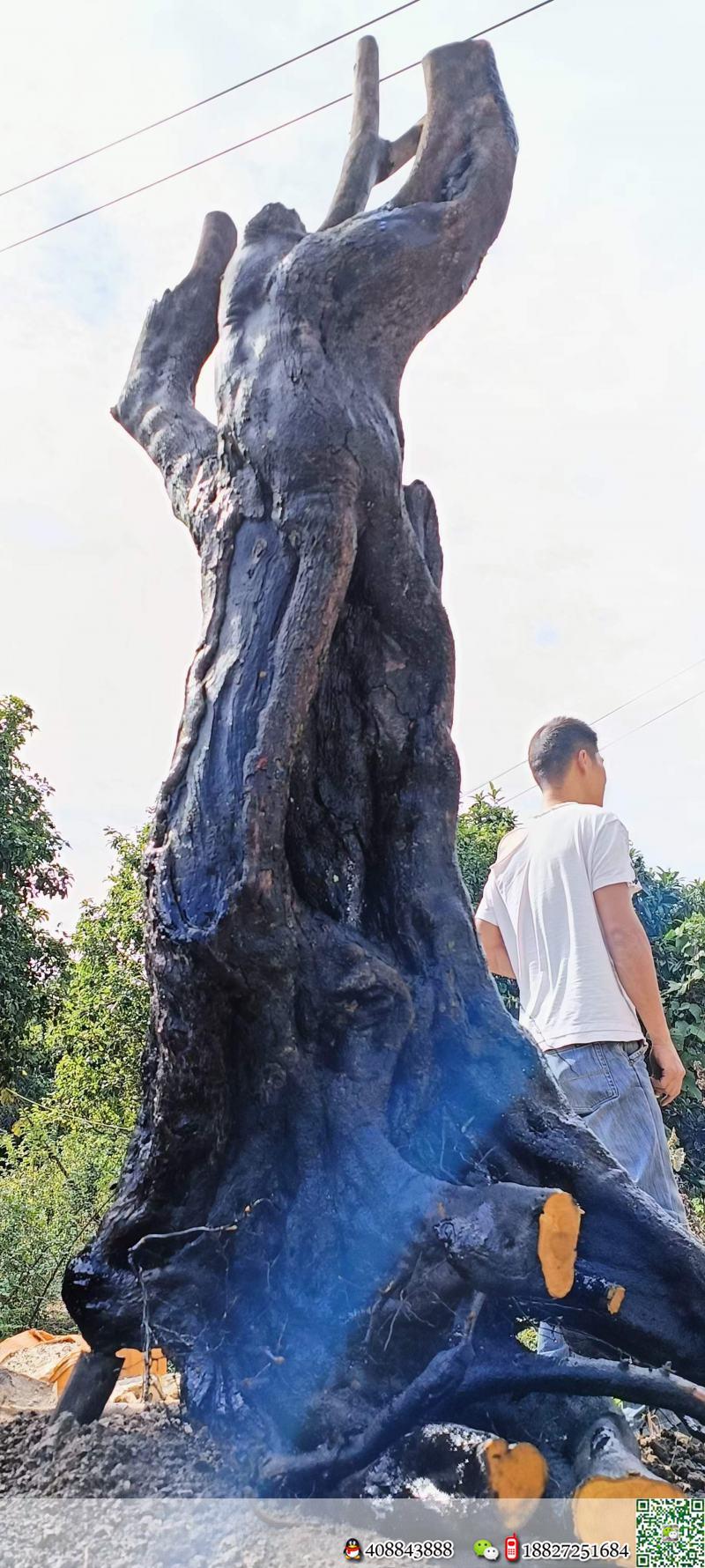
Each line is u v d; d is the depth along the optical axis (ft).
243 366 12.60
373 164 13.97
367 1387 9.61
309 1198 10.47
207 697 11.87
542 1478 8.80
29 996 65.51
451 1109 11.00
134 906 47.78
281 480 11.93
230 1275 10.68
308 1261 10.23
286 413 12.00
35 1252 27.53
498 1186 9.60
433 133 13.74
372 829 12.37
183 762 11.83
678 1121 42.04
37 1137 42.16
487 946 14.29
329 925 11.35
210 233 15.49
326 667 12.10
